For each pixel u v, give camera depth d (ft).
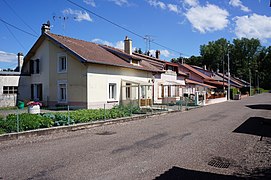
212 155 24.13
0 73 72.69
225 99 140.05
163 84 97.86
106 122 45.27
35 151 25.35
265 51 334.44
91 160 22.12
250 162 22.06
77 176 18.16
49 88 72.08
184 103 95.81
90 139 31.78
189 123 47.03
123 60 79.30
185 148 26.76
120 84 73.72
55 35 73.97
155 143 29.19
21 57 92.58
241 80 289.12
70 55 66.80
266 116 57.98
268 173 19.29
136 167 20.26
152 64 98.99
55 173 18.76
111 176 18.17
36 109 45.44
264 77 331.77
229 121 49.52
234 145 28.37
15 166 20.43
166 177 18.08
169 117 58.65
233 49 319.47
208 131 37.68
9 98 74.43
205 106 95.20
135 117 53.11
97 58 66.64
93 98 64.34
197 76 159.74
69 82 67.10
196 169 19.99
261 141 30.60
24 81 77.05
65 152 24.91
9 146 27.68
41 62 74.64
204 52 318.65
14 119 35.53
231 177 18.38
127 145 28.12
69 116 41.06
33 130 33.76
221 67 312.50
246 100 141.38
